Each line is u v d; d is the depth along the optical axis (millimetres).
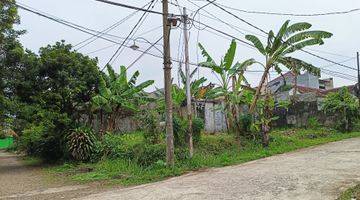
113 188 11445
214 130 24781
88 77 20812
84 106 21578
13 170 20438
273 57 18250
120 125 26766
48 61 19844
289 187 8836
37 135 21578
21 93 19797
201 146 17453
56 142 21359
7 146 50250
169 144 13867
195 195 8750
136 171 14172
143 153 15664
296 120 28203
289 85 20562
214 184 9977
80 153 18812
